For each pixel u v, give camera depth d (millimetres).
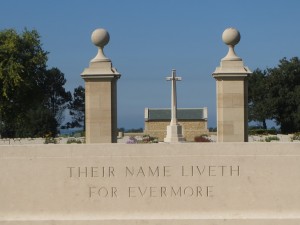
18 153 14477
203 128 66500
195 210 14227
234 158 14227
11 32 54250
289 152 14188
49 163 14422
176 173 14250
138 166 14289
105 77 19719
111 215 14281
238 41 19625
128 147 14336
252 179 14211
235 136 19391
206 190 14227
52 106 99812
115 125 20203
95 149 14375
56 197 14391
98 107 19844
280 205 14180
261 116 75812
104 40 20062
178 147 14289
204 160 14234
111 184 14312
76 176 14367
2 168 14469
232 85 19359
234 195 14219
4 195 14453
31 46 54469
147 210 14250
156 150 14289
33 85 55094
